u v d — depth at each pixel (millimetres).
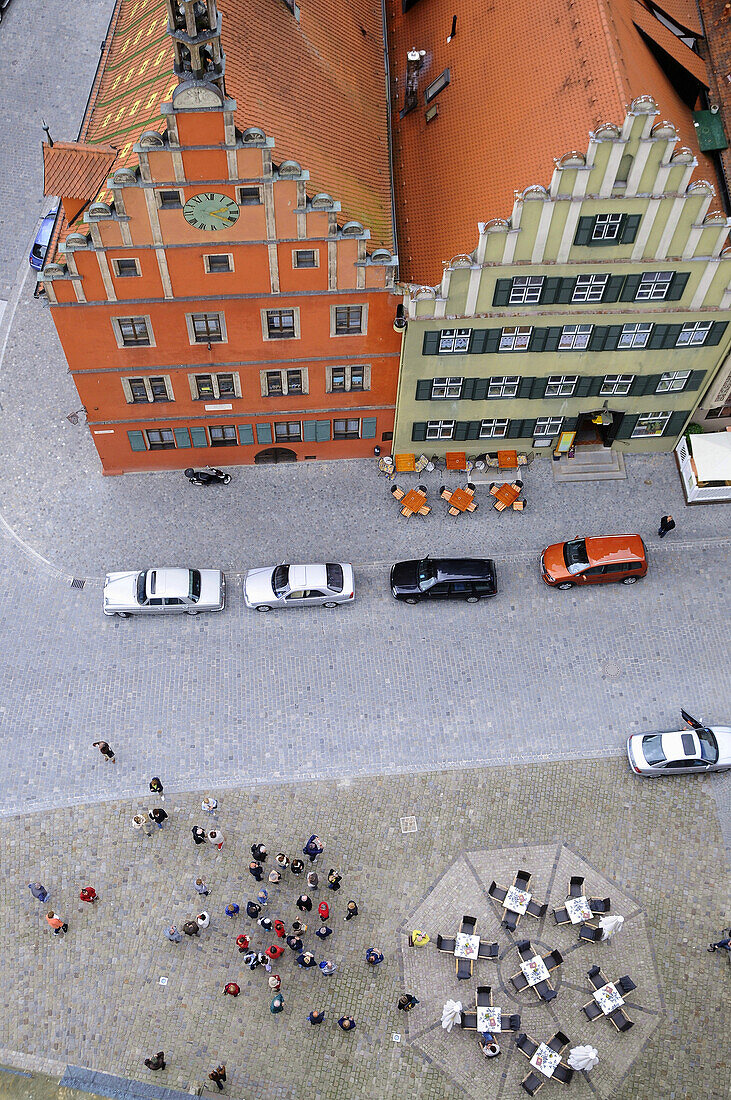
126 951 41250
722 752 43406
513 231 39781
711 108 45281
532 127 40250
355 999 40281
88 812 43938
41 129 60656
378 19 48438
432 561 47531
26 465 51438
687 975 40688
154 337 43906
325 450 51156
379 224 42812
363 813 43844
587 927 40906
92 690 46281
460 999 40188
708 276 42594
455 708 46000
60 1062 39469
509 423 49469
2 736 45344
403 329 43812
